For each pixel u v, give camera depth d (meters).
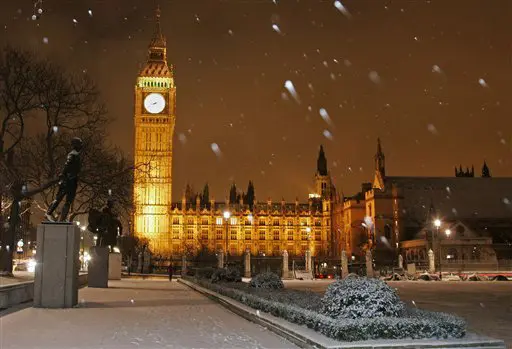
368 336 13.34
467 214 151.25
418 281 67.44
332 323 13.55
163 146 190.75
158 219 188.38
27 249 141.88
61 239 24.27
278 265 139.38
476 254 117.38
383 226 148.38
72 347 14.04
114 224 46.84
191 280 50.50
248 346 14.52
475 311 27.67
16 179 40.69
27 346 14.15
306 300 19.64
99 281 43.22
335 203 198.62
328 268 105.31
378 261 125.50
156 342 14.95
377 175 160.50
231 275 40.19
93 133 47.59
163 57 197.00
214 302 29.08
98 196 52.50
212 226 196.38
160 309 24.56
